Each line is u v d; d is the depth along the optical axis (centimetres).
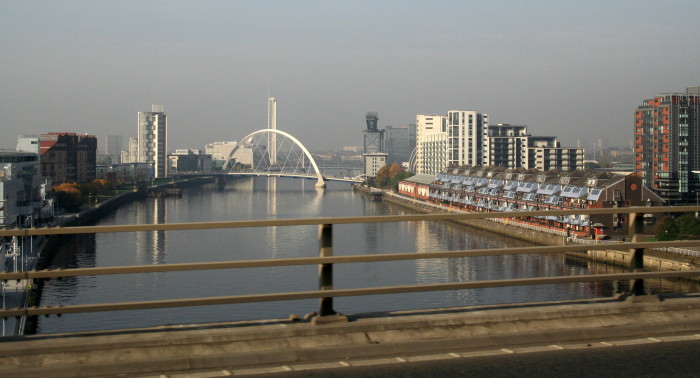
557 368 381
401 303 2811
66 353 393
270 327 430
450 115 13225
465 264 4450
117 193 12781
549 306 484
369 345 408
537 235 6425
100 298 3109
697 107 7975
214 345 411
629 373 374
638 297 500
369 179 16038
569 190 6612
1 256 3134
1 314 398
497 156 13538
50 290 3303
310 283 3250
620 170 14750
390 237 6275
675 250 4853
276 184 19050
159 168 19362
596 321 467
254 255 4784
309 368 380
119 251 4994
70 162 11762
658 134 8144
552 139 14362
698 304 499
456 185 9719
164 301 421
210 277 3494
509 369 379
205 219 8262
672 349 414
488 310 471
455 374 371
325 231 445
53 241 5316
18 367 377
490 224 7294
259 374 371
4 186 5838
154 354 396
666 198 8025
